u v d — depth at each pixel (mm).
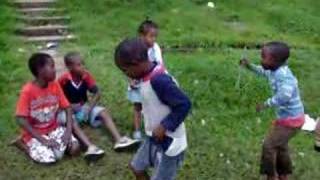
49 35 5648
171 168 2596
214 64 4875
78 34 5680
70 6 6199
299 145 3764
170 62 4875
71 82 3697
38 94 3365
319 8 7004
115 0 6414
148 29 3348
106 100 4164
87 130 3730
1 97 4164
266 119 4102
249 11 6676
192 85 4461
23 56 4996
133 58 2404
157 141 2547
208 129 3889
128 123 3863
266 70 3078
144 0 6500
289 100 2992
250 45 5777
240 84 4488
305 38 6266
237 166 3449
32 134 3373
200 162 3457
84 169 3332
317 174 3424
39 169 3309
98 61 4926
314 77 4930
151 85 2443
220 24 6273
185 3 6633
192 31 5988
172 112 2443
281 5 6930
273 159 3104
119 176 3287
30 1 6152
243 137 3820
